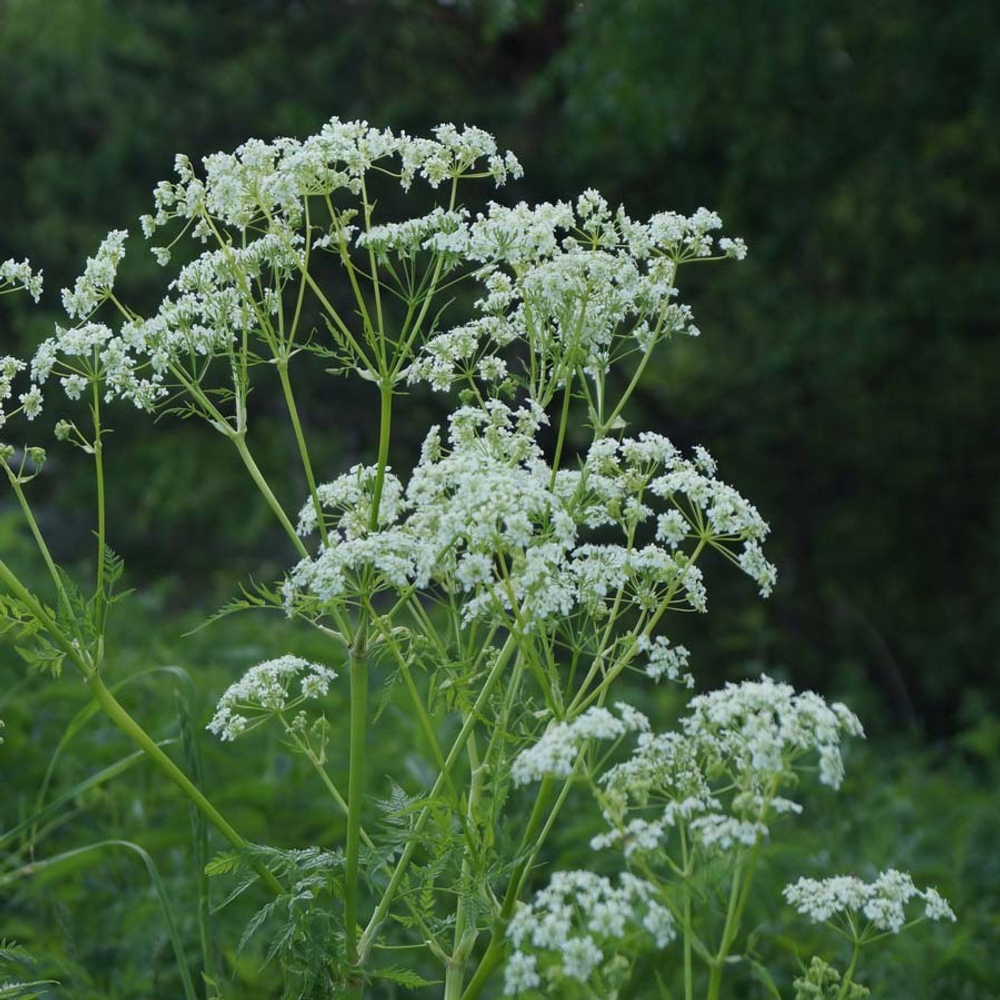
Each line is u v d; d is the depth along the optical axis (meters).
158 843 1.00
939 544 3.10
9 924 0.92
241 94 2.99
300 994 0.62
